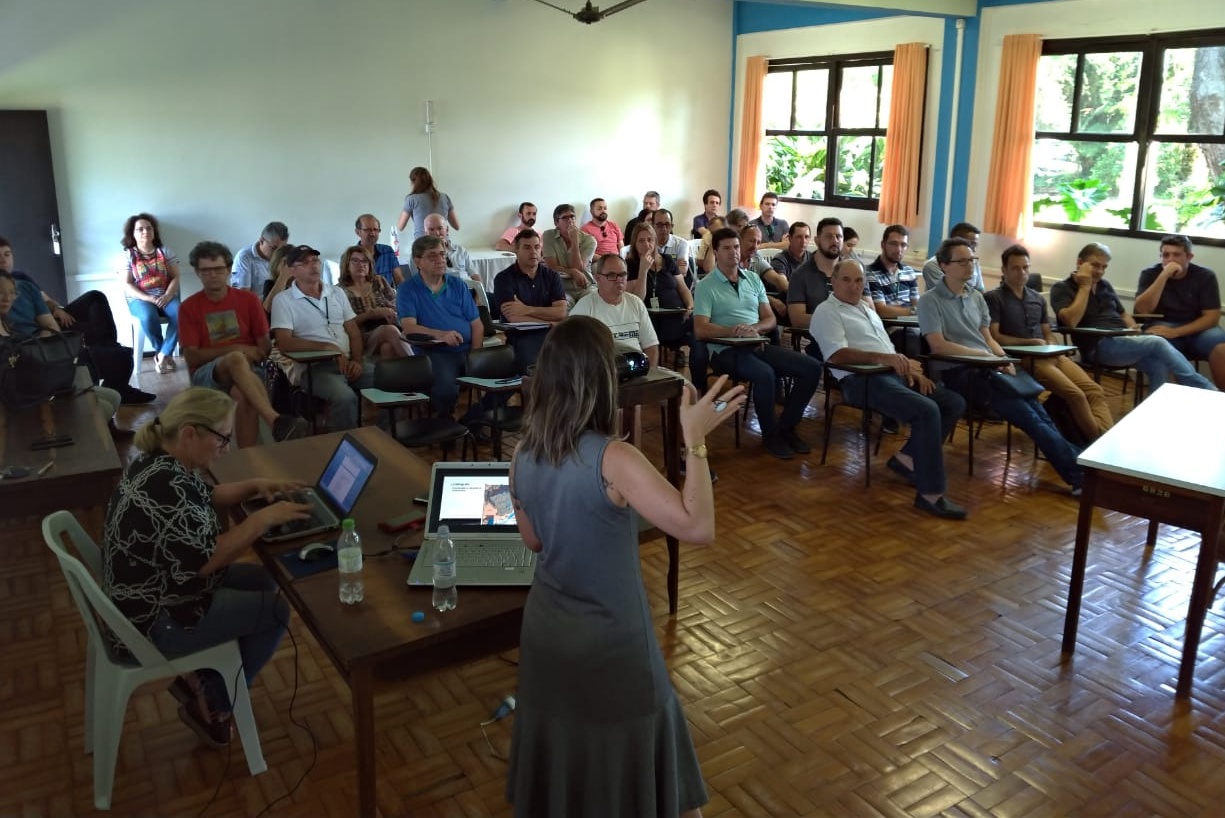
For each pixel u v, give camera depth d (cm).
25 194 646
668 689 173
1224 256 590
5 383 337
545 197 857
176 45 676
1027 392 441
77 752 246
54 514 230
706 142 934
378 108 760
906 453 423
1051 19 656
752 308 511
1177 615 321
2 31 625
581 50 841
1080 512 286
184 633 221
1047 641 304
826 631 309
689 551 370
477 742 250
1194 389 359
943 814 224
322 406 446
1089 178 659
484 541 223
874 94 801
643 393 369
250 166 720
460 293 487
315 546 221
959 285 465
